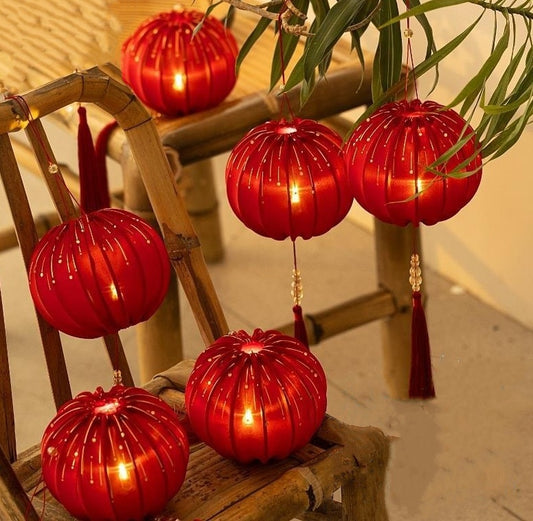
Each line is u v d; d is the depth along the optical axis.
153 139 1.19
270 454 1.07
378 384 2.02
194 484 1.08
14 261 2.45
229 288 2.32
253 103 1.54
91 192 1.30
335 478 1.08
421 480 1.78
